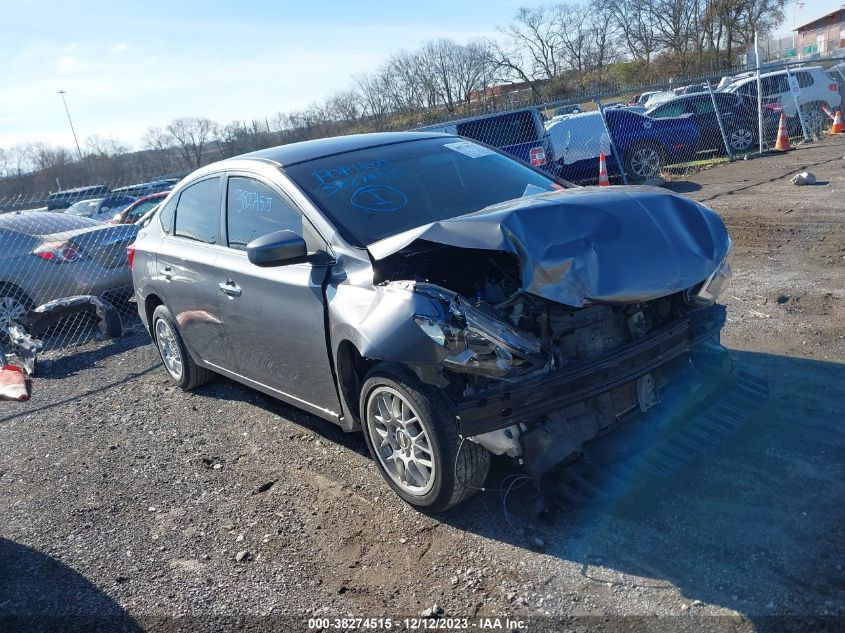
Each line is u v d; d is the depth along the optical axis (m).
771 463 3.62
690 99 16.30
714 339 4.14
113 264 9.01
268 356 4.45
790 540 3.05
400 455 3.65
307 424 5.03
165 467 4.68
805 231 8.20
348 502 3.92
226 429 5.16
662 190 3.89
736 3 47.75
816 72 17.52
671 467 3.50
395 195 4.20
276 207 4.33
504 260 3.58
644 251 3.36
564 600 2.91
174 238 5.39
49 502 4.39
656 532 3.22
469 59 55.69
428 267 3.70
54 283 8.70
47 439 5.49
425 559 3.32
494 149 5.08
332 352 3.83
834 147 14.95
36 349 7.43
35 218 9.34
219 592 3.29
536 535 3.35
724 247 3.71
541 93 52.75
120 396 6.29
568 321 3.28
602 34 58.62
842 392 4.27
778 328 5.45
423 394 3.35
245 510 3.99
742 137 16.20
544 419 3.30
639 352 3.38
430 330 3.17
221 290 4.67
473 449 3.39
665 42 54.62
